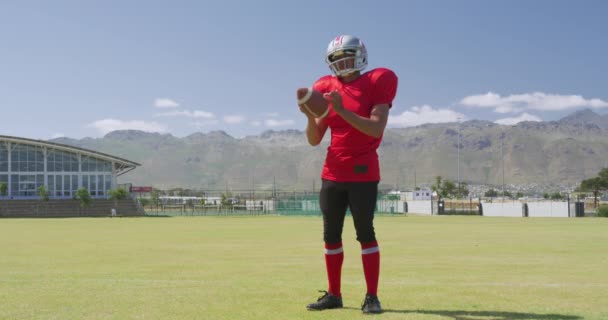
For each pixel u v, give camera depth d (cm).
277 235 2647
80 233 2881
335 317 508
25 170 7450
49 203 7112
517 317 506
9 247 1842
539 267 1078
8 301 601
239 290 671
